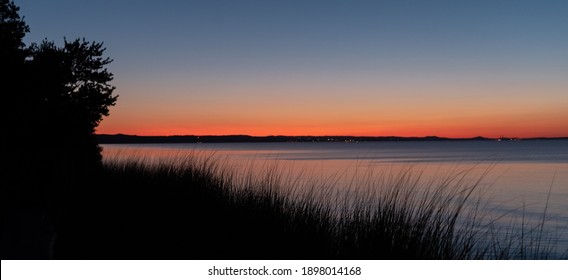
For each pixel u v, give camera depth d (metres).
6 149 10.44
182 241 7.66
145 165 14.95
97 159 17.22
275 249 7.21
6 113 11.26
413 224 6.68
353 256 6.68
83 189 11.16
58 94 14.05
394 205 6.88
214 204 9.94
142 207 10.00
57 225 8.19
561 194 38.84
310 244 7.15
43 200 9.07
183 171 12.91
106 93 16.45
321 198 8.52
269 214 8.35
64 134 13.77
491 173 56.94
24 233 3.73
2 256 3.64
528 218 24.12
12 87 11.77
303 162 62.03
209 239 7.67
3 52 12.19
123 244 7.45
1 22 14.09
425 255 6.46
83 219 8.83
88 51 15.96
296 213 7.96
